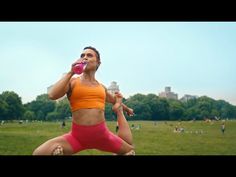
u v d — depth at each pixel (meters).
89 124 4.03
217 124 31.17
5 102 42.41
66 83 3.99
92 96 4.08
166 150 9.45
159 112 50.53
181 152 9.01
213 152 9.46
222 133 19.64
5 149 8.44
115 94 4.70
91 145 4.16
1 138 10.86
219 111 53.59
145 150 9.28
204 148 10.28
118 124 4.61
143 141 12.16
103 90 4.25
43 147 3.90
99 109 4.11
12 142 9.54
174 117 53.81
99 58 4.32
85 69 4.16
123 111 4.87
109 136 4.20
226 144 11.80
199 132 20.45
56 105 34.97
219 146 11.00
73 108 4.08
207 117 53.28
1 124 24.52
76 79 4.21
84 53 4.22
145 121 44.44
